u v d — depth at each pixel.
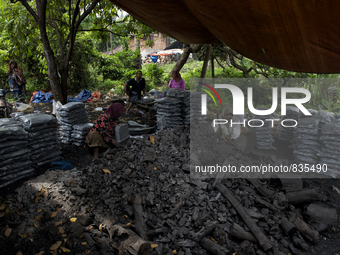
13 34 7.11
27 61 12.07
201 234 2.74
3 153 3.36
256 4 1.97
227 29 2.53
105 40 8.13
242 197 3.30
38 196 3.27
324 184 3.88
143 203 3.06
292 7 1.90
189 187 3.34
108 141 4.38
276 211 3.17
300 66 2.80
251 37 2.51
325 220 3.11
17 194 3.30
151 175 3.51
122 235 2.64
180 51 26.62
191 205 3.10
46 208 3.14
